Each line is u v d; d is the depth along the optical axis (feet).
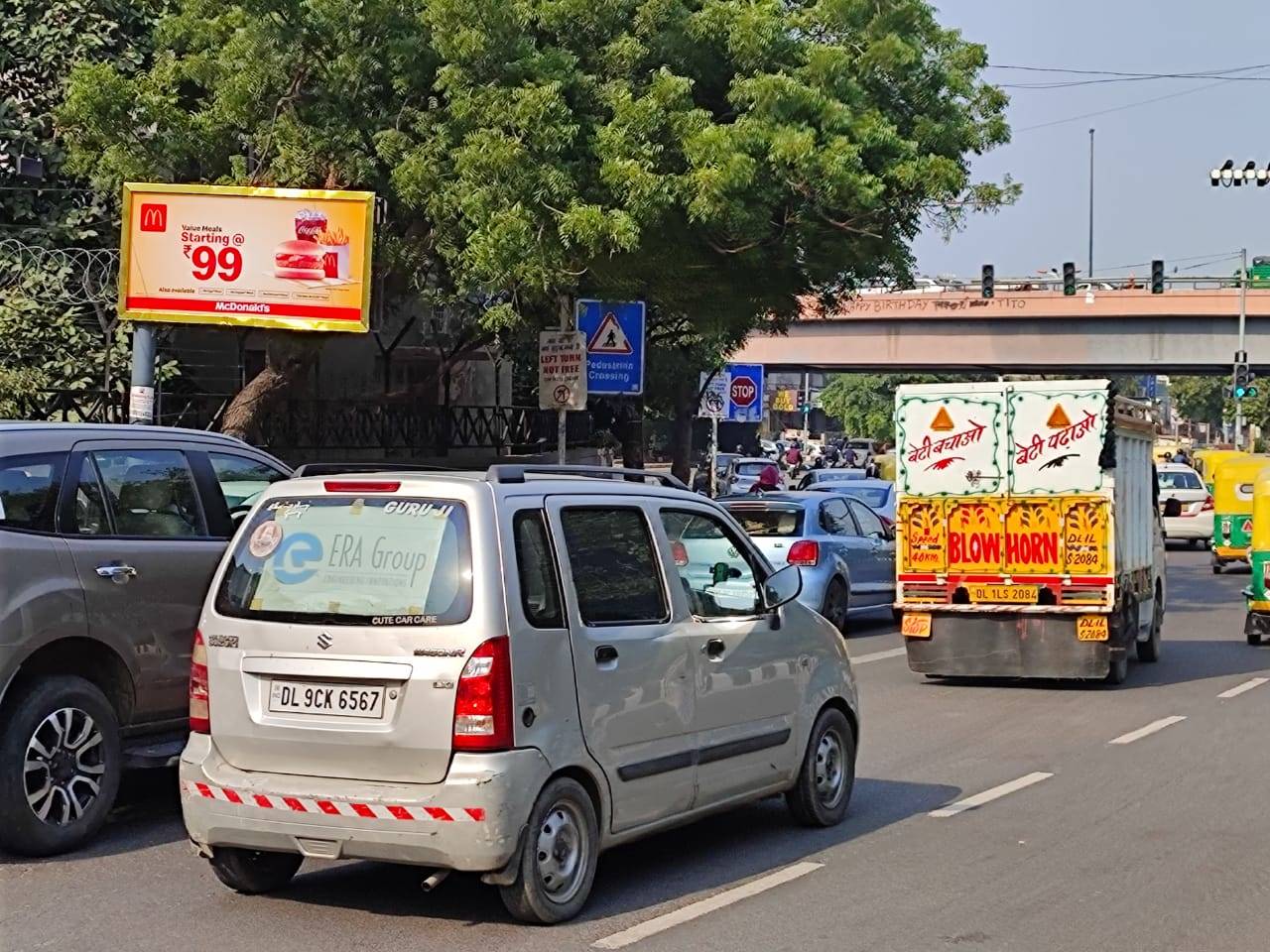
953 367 165.27
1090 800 31.01
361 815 20.51
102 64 58.34
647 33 56.90
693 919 22.02
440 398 94.32
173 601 27.58
